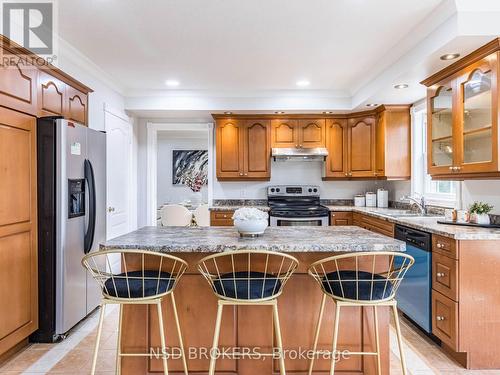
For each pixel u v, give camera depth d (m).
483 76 2.45
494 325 2.28
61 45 2.96
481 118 2.49
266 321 2.04
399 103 4.25
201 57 3.34
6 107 2.26
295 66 3.59
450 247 2.35
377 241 1.97
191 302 2.04
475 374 2.21
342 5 2.36
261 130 4.97
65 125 2.61
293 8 2.40
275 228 2.56
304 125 4.95
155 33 2.81
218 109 4.62
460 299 2.28
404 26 2.66
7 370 2.23
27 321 2.46
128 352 2.03
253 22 2.61
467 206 3.07
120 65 3.56
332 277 1.87
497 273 2.28
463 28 2.22
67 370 2.23
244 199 5.33
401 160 4.34
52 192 2.59
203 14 2.49
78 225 2.80
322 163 5.21
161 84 4.27
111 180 4.19
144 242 1.97
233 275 1.85
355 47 3.07
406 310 2.97
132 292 1.74
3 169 2.23
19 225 2.38
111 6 2.38
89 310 3.02
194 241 1.99
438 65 2.78
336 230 2.45
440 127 3.04
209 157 5.35
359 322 2.05
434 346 2.58
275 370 2.04
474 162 2.54
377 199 4.86
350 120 4.87
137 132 5.26
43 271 2.59
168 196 8.20
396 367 2.29
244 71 3.74
